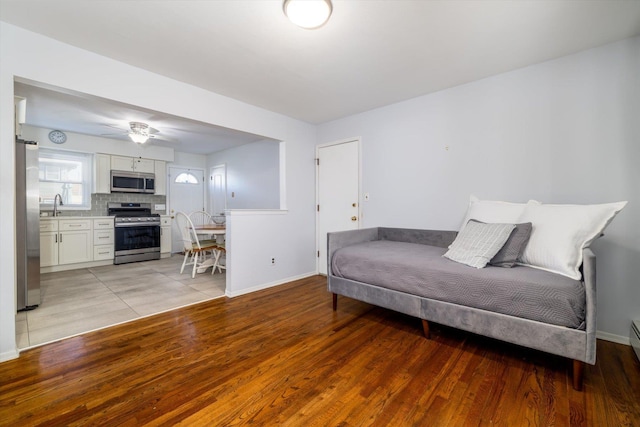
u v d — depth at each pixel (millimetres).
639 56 1938
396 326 2330
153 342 2033
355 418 1301
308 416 1314
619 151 2012
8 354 1788
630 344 1957
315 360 1803
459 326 1867
